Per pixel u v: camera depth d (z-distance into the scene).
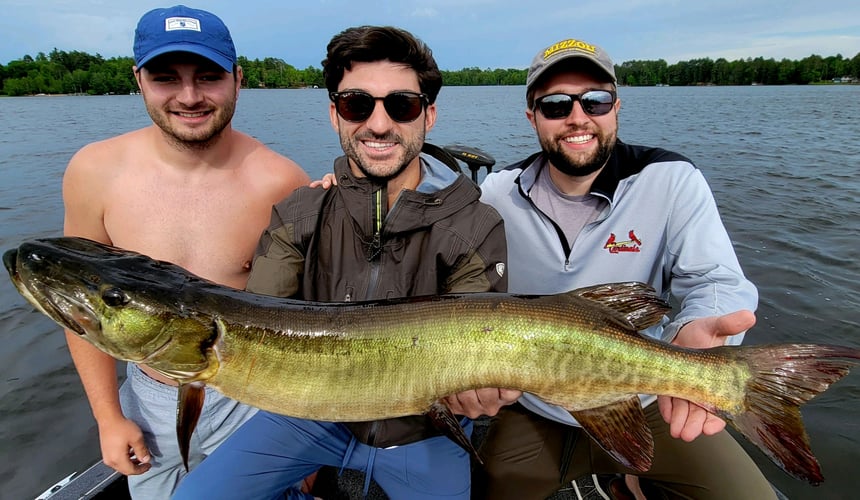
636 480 1.01
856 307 1.76
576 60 0.90
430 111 0.90
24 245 0.69
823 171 4.11
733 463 0.89
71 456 1.24
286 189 0.99
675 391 0.70
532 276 1.00
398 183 0.83
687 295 0.88
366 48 0.77
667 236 0.94
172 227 0.92
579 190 0.97
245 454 0.81
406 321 0.70
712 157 4.94
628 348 0.70
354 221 0.81
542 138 0.95
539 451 0.98
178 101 0.84
